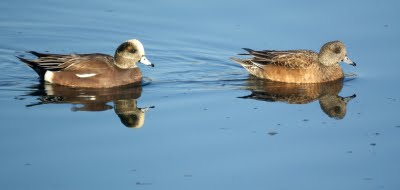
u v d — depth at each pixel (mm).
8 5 21672
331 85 17359
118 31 20406
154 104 15609
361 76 17688
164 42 19812
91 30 20469
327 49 17656
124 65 17062
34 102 15406
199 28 20375
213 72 18344
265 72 17859
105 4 21812
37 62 17016
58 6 21750
